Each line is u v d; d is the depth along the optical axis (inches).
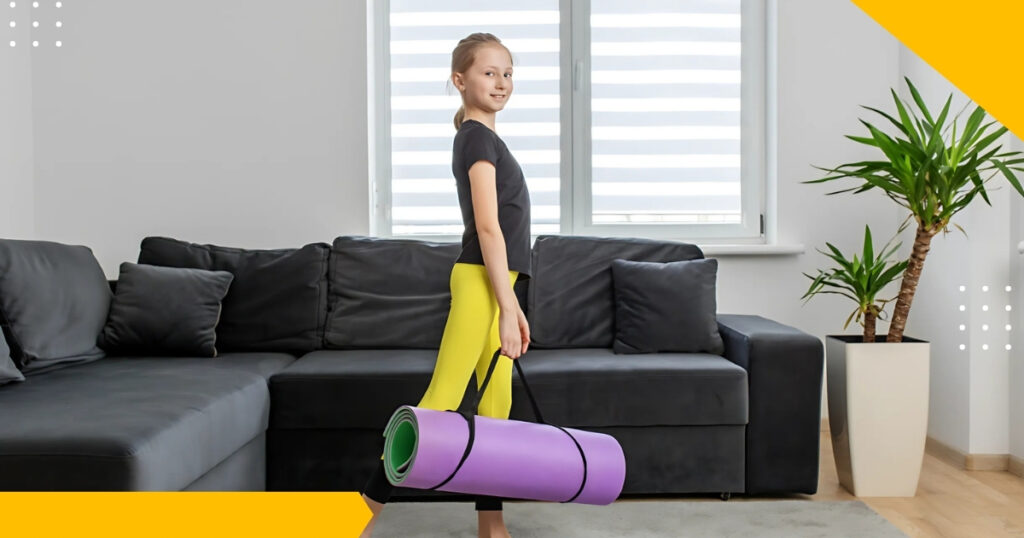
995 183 123.3
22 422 72.9
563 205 152.7
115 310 122.3
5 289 104.0
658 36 152.8
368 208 145.9
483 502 83.5
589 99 152.4
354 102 145.0
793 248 145.1
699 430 107.8
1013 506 106.0
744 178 153.0
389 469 73.9
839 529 95.4
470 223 82.0
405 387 105.7
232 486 92.7
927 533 95.2
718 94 152.9
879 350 111.3
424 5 152.2
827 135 147.6
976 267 123.6
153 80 144.6
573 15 152.3
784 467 108.2
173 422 75.7
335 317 129.2
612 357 116.9
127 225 144.9
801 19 147.3
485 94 82.1
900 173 110.2
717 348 120.6
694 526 96.5
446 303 130.1
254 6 144.6
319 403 105.2
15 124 139.3
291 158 145.2
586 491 76.0
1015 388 122.3
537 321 128.6
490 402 85.9
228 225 145.4
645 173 153.1
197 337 121.0
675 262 127.5
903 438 110.8
